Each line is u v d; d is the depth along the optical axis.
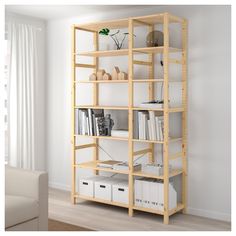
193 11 4.45
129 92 4.41
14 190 3.75
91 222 4.21
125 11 5.02
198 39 4.42
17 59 5.39
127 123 5.01
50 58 5.77
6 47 5.35
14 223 3.34
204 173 4.44
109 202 4.61
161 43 4.48
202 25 4.39
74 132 4.94
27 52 5.51
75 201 4.94
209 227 4.06
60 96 5.69
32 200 3.56
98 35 5.26
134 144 4.98
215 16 4.30
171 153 4.66
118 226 4.08
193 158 4.50
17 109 5.43
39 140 5.81
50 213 4.53
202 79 4.41
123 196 4.55
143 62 4.62
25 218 3.44
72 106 4.93
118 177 5.14
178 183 4.64
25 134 5.54
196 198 4.50
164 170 4.17
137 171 4.50
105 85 5.21
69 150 5.63
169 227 4.06
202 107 4.42
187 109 4.52
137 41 4.90
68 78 5.59
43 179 3.67
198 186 4.48
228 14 4.22
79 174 5.56
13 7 4.97
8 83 5.31
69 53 5.56
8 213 3.28
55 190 5.64
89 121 4.81
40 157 5.84
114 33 5.12
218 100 4.32
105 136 4.68
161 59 4.72
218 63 4.30
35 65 5.65
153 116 4.29
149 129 4.32
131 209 4.42
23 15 5.45
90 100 5.36
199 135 4.46
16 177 3.75
